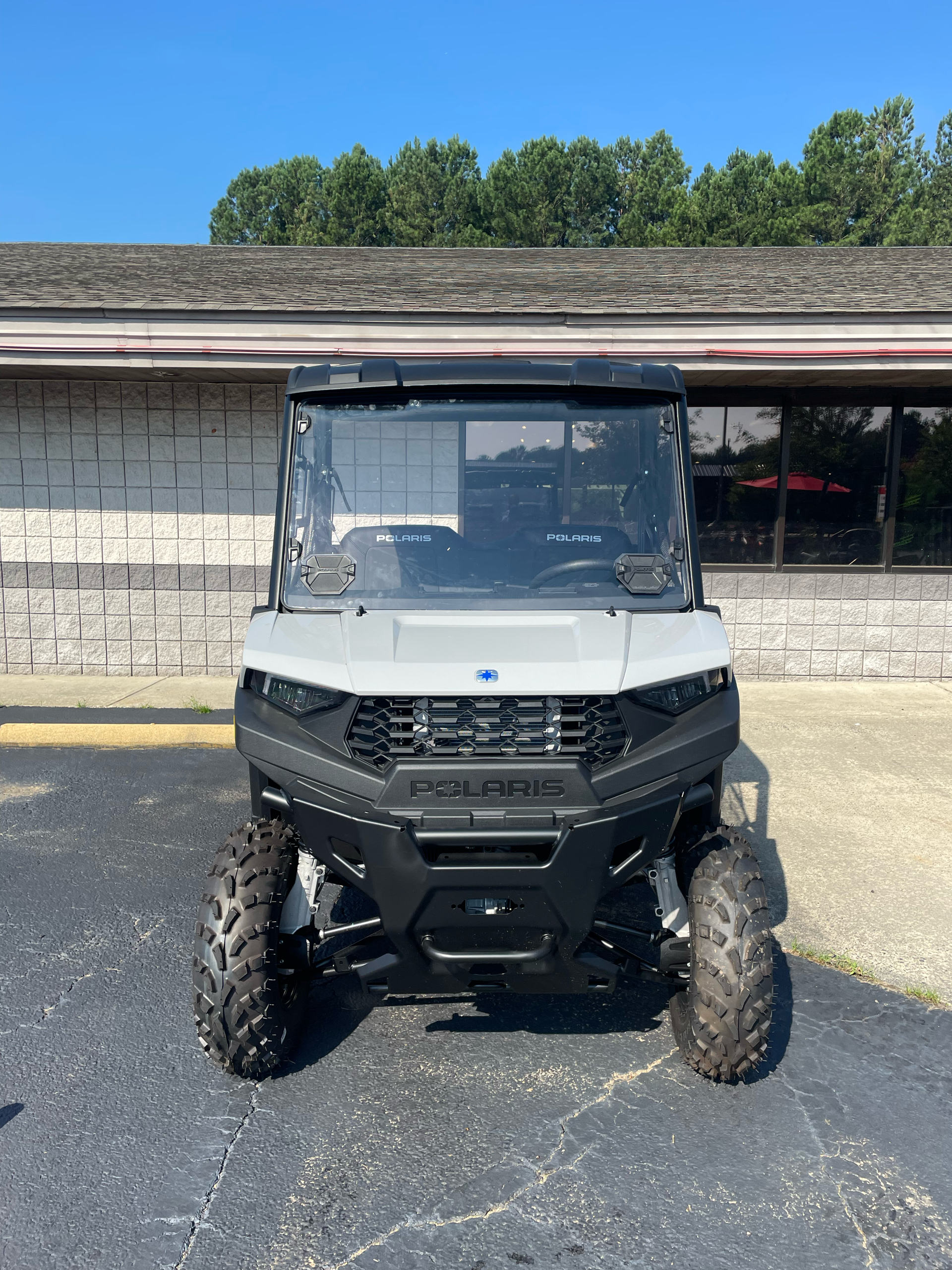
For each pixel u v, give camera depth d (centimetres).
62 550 998
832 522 988
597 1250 261
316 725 309
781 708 884
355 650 316
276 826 339
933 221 5988
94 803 637
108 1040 364
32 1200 280
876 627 989
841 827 590
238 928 314
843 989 402
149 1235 267
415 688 300
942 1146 303
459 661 309
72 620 1009
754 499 986
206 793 658
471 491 354
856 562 993
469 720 303
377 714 304
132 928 457
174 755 753
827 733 800
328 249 1334
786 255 1252
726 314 828
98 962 425
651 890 497
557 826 292
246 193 7881
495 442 351
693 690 325
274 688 327
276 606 351
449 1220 272
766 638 994
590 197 6675
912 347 829
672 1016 357
